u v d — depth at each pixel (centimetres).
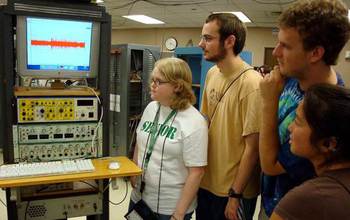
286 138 123
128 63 394
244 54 372
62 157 204
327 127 81
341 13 100
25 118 193
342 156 81
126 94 398
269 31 998
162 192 169
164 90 169
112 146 423
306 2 102
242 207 169
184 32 1109
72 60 200
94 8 197
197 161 164
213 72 191
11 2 179
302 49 103
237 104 166
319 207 76
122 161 200
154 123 178
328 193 76
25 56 189
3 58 185
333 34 100
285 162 124
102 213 216
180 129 166
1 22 183
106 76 209
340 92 84
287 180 127
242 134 164
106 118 213
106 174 176
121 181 396
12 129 191
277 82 123
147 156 175
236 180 164
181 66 171
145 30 1158
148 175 174
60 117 201
